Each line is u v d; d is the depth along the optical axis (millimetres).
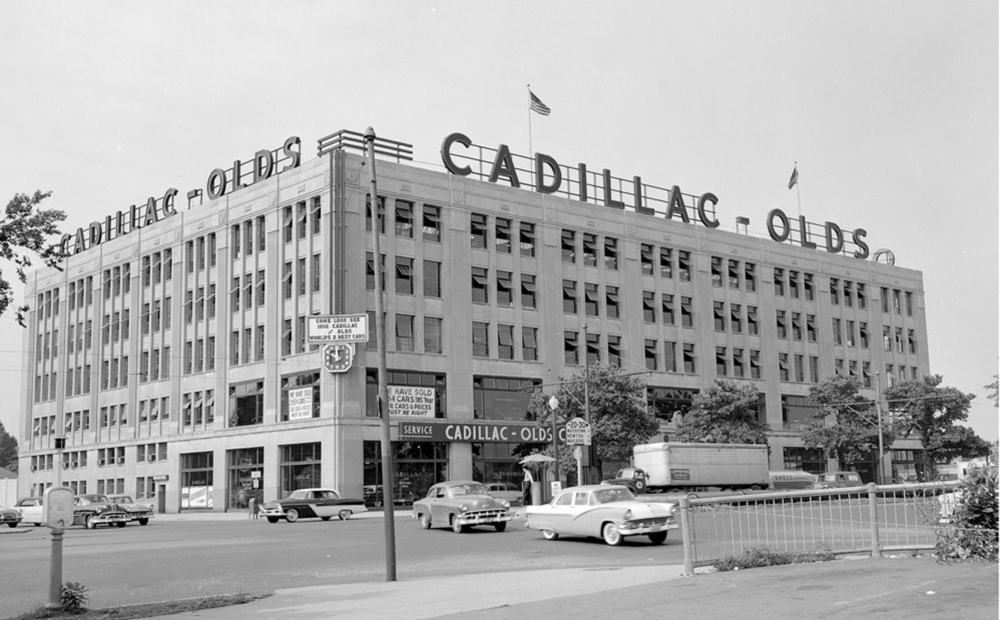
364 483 55531
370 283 57438
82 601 14719
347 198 56906
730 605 11078
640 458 53000
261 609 13922
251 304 62125
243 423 61375
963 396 71062
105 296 75438
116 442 71438
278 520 47844
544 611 11680
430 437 57312
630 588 13500
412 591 15367
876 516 15758
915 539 15492
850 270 84438
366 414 55969
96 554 26344
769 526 16297
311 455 56469
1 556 25984
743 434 61219
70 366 78438
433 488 34031
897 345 87688
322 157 57656
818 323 80812
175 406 66812
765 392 75500
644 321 69500
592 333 66750
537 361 63656
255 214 62156
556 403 44312
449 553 24141
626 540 26141
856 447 69188
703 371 72000
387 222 58469
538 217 65188
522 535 29172
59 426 78500
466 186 62094
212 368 64250
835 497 16203
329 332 54750
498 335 62156
